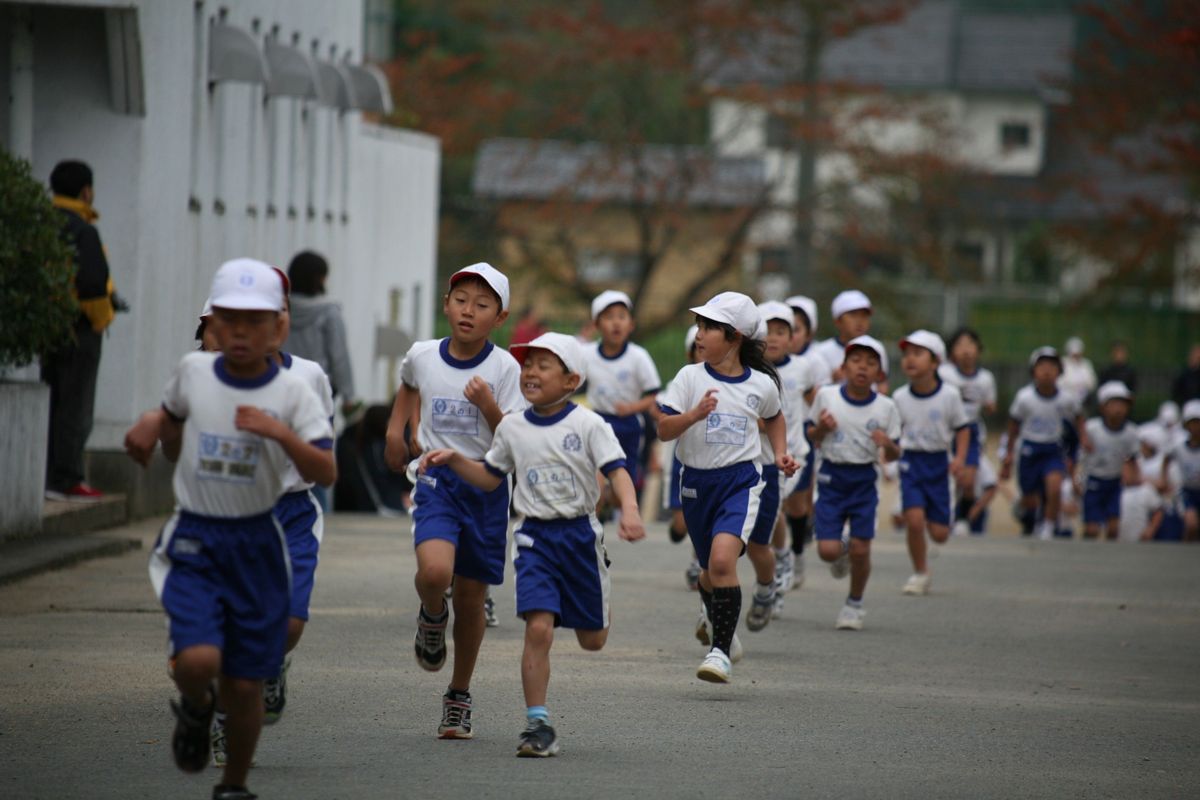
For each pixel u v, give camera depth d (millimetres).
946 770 25359
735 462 33000
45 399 46812
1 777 23281
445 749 25797
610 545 59719
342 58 85688
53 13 54031
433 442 27969
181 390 20750
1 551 44000
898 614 44406
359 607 41125
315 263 50844
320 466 20500
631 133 141875
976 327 166625
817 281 143375
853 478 40969
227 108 64875
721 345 33125
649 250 146625
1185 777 25375
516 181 149000
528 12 141625
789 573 43656
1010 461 72875
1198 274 149625
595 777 24109
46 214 42312
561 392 26078
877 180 141250
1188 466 77250
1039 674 35562
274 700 24281
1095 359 165750
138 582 42469
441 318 147875
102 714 27594
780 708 30156
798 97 136125
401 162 100812
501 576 27016
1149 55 140625
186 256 60062
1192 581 54938
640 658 35438
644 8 155500
